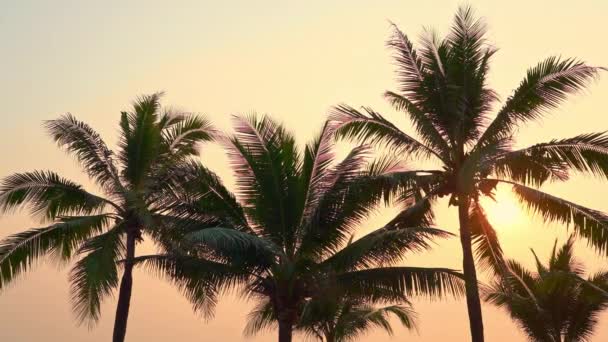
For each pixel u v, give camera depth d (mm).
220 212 25781
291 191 25703
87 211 27719
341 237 25766
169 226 25469
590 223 23578
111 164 27766
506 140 22203
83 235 26953
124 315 26875
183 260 24484
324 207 25391
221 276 24625
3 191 26188
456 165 24875
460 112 24859
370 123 25141
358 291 24141
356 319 34031
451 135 25141
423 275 23312
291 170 25703
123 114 28328
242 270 25016
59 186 26906
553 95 24047
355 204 25359
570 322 36438
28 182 26547
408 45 25703
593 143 23500
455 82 25109
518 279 37188
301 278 25219
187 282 25016
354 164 25188
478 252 26578
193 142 28750
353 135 25312
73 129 27562
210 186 25594
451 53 25297
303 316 31844
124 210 27453
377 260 24109
